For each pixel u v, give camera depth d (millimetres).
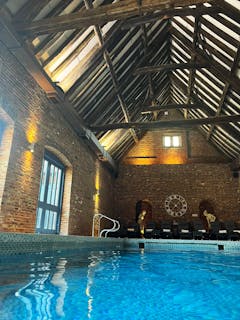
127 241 8141
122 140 10883
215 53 6461
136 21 5609
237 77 6406
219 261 4355
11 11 4000
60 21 4105
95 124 8148
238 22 4961
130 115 9398
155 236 10742
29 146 4832
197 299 1699
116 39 6020
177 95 11047
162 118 12531
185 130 12383
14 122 4406
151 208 11719
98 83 6703
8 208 4156
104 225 10062
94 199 8852
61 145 6297
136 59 7332
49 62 4965
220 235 10234
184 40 7250
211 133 10898
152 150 12281
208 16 5680
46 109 5590
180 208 11359
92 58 5711
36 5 4113
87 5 4645
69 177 6914
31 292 1674
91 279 2225
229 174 11539
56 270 2600
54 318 1246
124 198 11812
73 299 1577
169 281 2301
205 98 8852
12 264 2799
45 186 6047
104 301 1573
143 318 1305
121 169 12234
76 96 6387
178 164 11938
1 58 4121
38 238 3598
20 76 4629
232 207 11086
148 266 3438
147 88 9234
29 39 4309
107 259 4141
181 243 7809
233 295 1820
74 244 4801
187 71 8539
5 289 1722
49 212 6180
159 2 3922
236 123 8531
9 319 1209
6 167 4160
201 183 11570
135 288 1953
